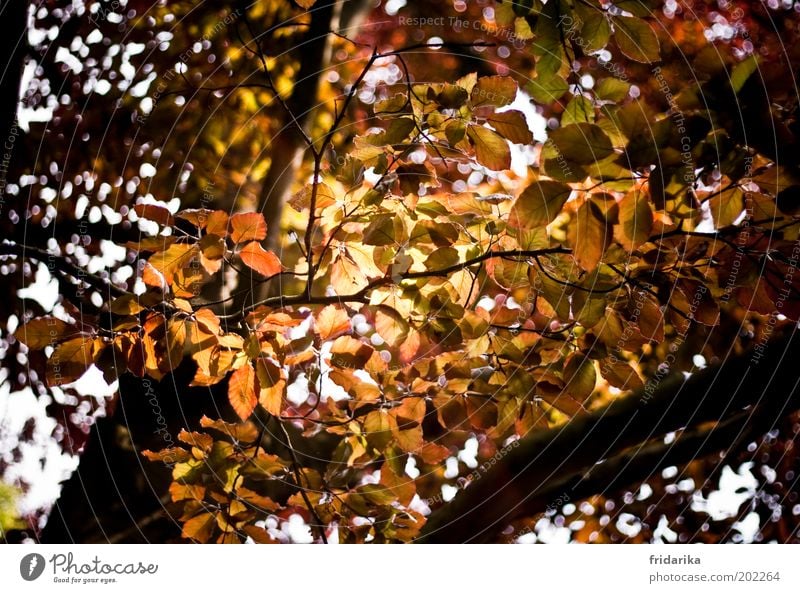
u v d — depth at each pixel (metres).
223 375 2.23
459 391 2.51
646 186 1.77
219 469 2.41
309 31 3.13
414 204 2.34
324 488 2.53
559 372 2.43
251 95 4.18
